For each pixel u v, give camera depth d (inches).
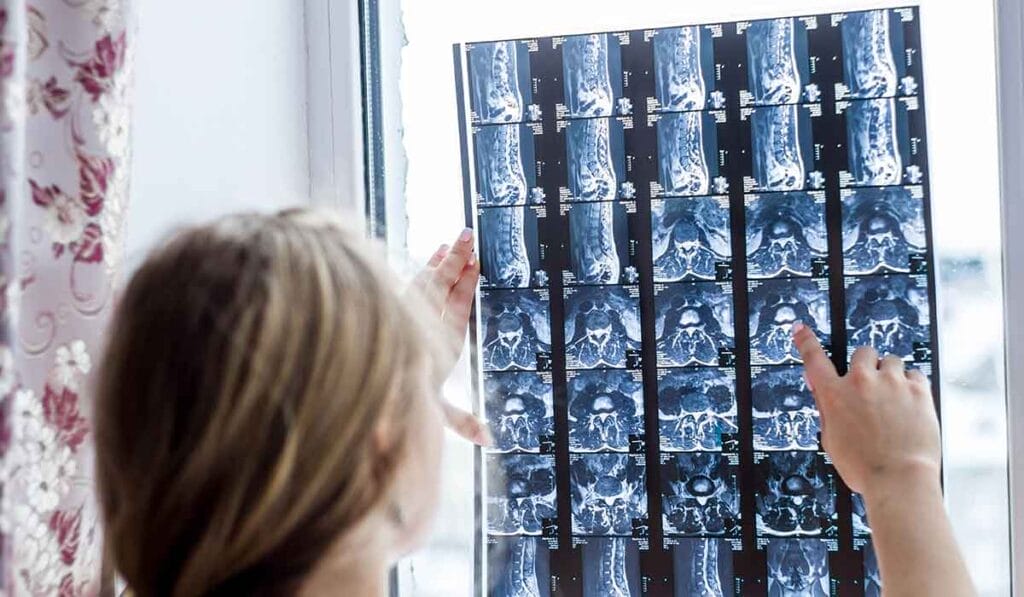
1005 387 30.9
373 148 35.9
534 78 34.8
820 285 32.9
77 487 22.5
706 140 33.7
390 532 17.7
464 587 35.6
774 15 33.0
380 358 16.2
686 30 33.7
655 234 34.1
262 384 15.2
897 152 32.2
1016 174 30.0
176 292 16.1
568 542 35.0
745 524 33.7
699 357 33.9
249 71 32.8
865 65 32.3
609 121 34.3
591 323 34.7
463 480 35.6
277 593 15.5
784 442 33.3
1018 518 30.4
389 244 35.7
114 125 22.5
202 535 15.0
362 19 35.6
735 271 33.6
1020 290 30.1
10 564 18.2
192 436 15.1
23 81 18.5
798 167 33.0
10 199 18.0
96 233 22.4
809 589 33.2
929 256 31.9
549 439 35.1
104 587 24.9
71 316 22.0
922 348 32.0
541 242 35.0
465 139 35.4
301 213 18.6
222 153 31.6
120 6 22.5
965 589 20.9
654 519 34.4
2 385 17.8
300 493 15.2
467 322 32.2
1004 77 30.0
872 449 24.6
